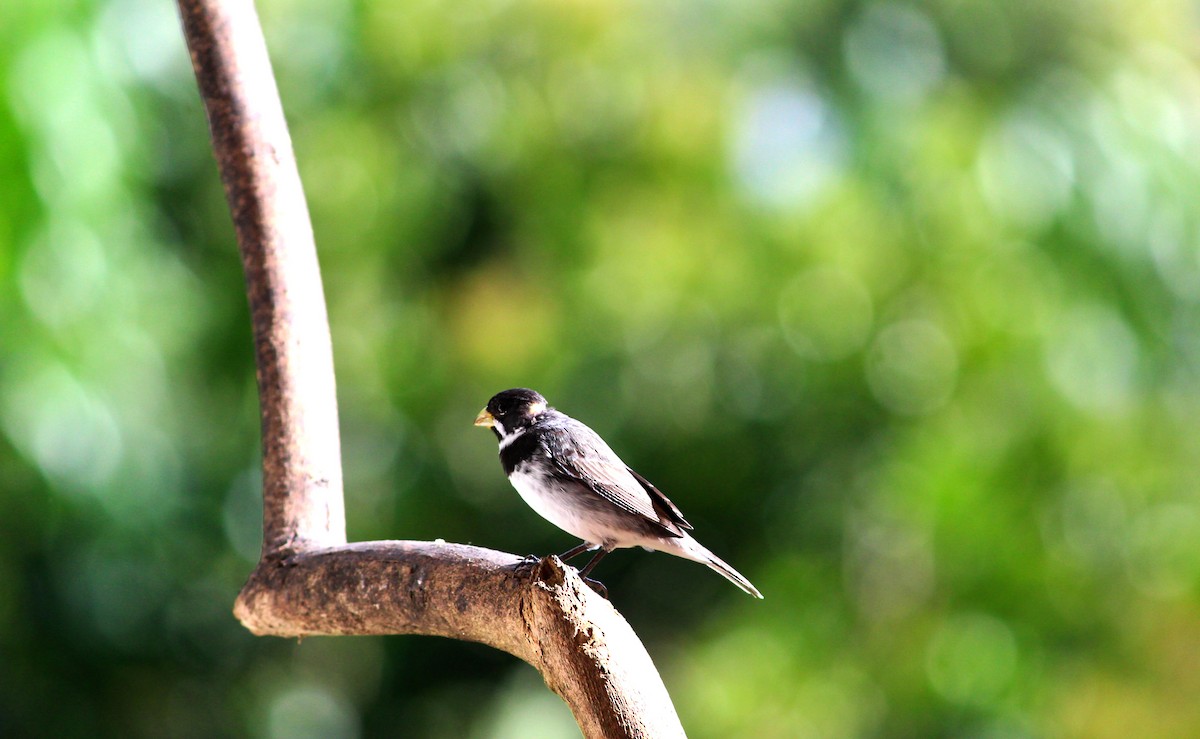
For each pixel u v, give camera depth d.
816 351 14.68
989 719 13.53
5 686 12.87
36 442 10.30
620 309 15.31
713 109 14.98
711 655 14.59
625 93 15.27
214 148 5.61
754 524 15.34
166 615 12.87
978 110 14.48
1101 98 14.48
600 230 15.53
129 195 11.05
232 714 14.76
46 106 9.84
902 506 14.21
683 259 15.12
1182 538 13.94
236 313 14.24
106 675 13.03
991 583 14.13
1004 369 14.08
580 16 15.09
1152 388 14.07
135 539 11.60
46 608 12.05
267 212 5.51
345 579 4.79
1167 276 14.08
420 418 15.57
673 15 15.47
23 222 9.77
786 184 14.56
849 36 14.62
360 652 16.47
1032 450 14.05
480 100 15.31
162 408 12.16
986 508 14.09
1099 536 14.13
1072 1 14.89
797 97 14.68
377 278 15.48
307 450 5.32
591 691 4.08
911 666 13.97
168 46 12.11
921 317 14.60
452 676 16.34
